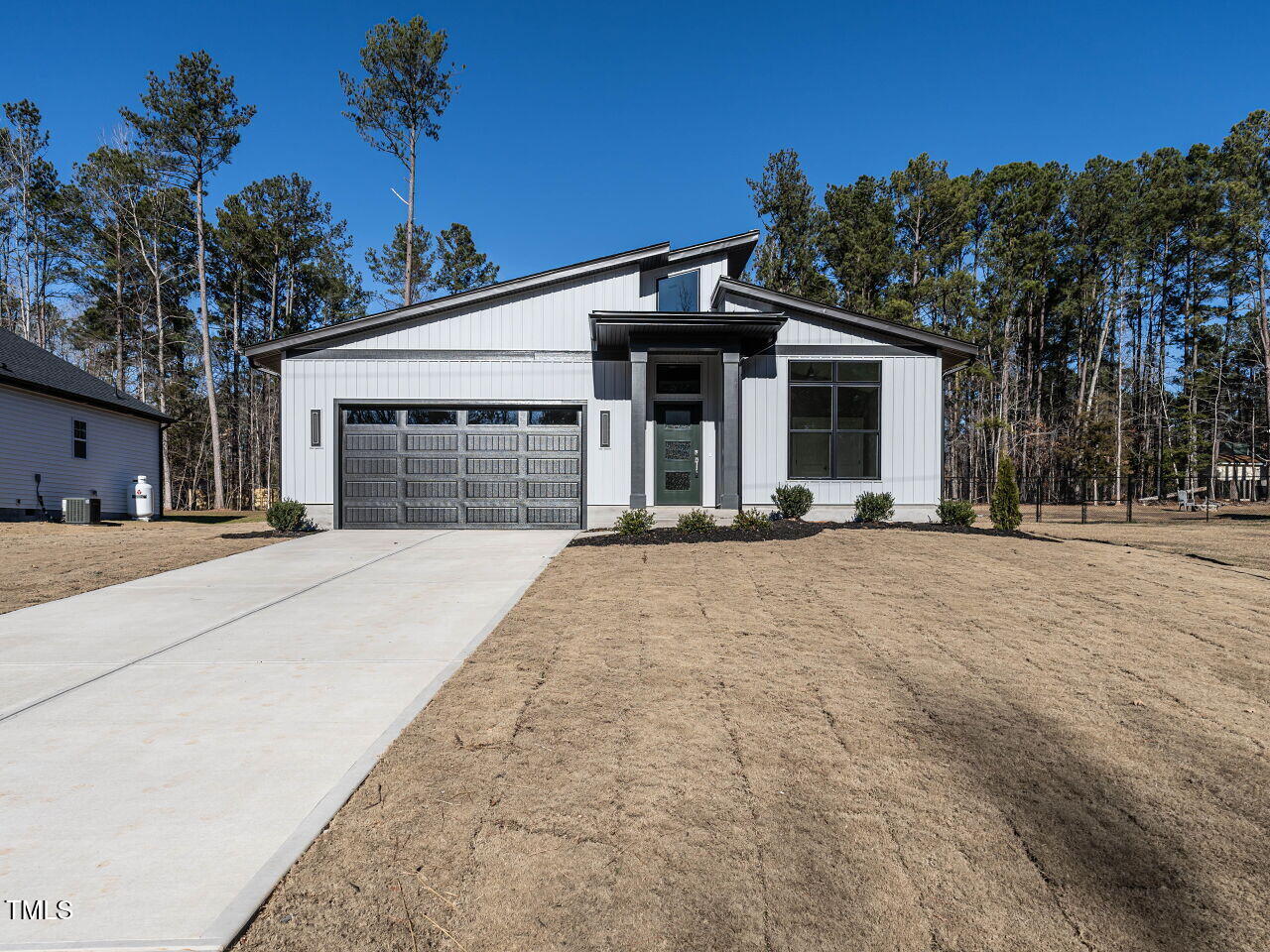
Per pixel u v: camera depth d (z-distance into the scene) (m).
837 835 2.57
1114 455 28.41
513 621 5.60
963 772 3.09
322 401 11.84
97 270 28.66
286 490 11.78
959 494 32.97
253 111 25.27
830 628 5.33
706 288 12.63
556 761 3.12
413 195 23.66
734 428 11.10
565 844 2.47
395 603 6.33
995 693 4.05
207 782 2.92
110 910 2.08
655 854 2.42
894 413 11.84
